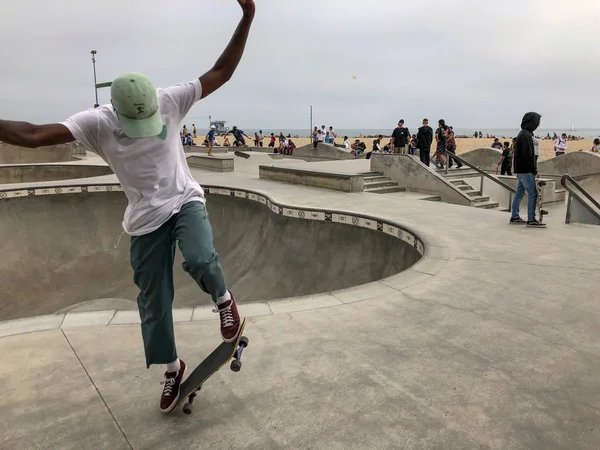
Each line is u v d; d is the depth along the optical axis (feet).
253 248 34.78
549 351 11.00
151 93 6.85
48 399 8.93
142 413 8.52
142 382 9.55
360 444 7.65
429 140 45.01
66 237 38.73
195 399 8.94
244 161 65.31
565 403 8.86
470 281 16.06
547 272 17.02
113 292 37.22
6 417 8.38
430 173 41.86
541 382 9.62
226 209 39.88
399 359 10.56
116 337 11.57
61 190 39.17
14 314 33.09
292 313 13.21
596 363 10.44
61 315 12.81
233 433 7.94
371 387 9.37
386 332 12.00
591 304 13.96
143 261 7.75
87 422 8.25
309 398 8.97
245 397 9.00
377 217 26.23
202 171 56.75
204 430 8.02
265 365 10.23
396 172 45.06
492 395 9.11
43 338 11.48
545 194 43.62
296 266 29.86
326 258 28.55
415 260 22.53
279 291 29.50
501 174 54.49
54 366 10.15
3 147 74.69
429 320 12.79
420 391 9.23
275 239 32.35
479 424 8.19
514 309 13.58
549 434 7.93
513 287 15.44
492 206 41.32
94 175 56.08
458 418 8.36
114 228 40.50
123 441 7.73
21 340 11.35
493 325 12.48
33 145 6.66
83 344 11.18
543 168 56.39
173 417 8.39
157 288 7.86
